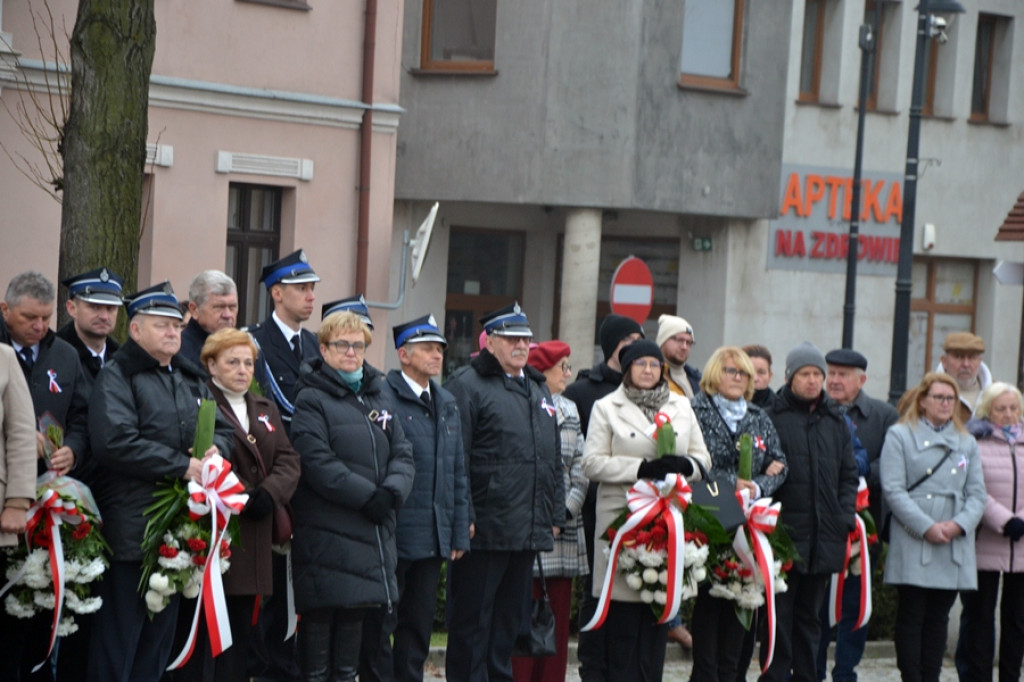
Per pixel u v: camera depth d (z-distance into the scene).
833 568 10.34
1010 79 25.95
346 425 8.58
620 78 21.14
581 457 9.89
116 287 8.50
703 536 9.45
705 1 22.03
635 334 10.47
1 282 15.60
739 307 22.95
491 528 9.38
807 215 23.53
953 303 25.98
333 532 8.50
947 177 25.25
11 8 15.30
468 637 9.46
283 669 9.29
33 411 7.74
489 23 21.42
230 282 9.13
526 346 9.61
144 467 7.73
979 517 10.65
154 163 16.72
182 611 8.30
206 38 17.19
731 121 22.14
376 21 18.80
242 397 8.41
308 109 18.16
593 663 9.95
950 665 12.53
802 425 10.39
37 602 7.77
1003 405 11.09
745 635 10.34
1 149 15.48
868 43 21.03
